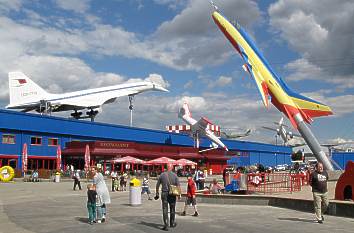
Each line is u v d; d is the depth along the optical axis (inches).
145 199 926.4
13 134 2076.8
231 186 874.1
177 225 505.7
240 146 3705.7
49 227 489.7
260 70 1136.8
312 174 528.4
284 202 703.1
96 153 2207.2
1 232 452.8
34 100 2795.3
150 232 454.0
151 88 3174.2
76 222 533.6
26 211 661.9
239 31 1198.9
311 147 1129.4
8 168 1585.9
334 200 642.2
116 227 490.3
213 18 1250.0
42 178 1866.4
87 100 2856.8
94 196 525.7
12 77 2829.7
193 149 2851.9
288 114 1117.7
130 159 1919.3
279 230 466.6
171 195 475.8
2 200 865.5
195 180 1063.0
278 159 4335.6
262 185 941.8
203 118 2805.1
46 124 2213.3
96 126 2495.1
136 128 2763.3
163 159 1982.0
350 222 528.1
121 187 1234.0
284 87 1154.0
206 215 605.3
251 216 591.2
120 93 3021.7
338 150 3191.4
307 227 488.4
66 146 2297.0
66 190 1182.9
